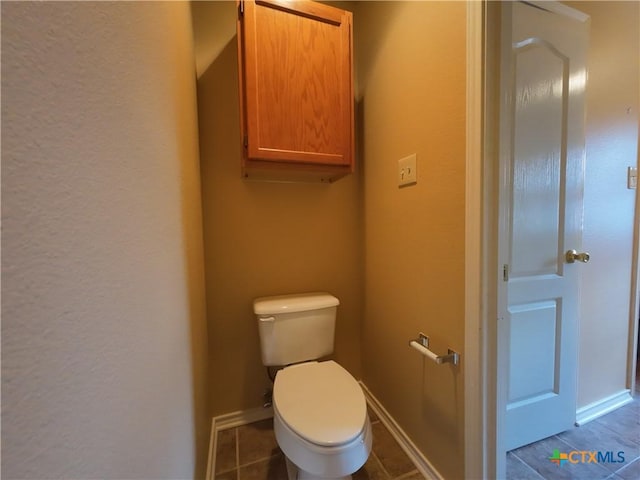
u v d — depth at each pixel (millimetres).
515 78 1061
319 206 1536
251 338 1438
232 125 1373
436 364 1026
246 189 1409
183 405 686
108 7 346
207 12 1326
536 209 1147
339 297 1593
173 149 667
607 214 1381
